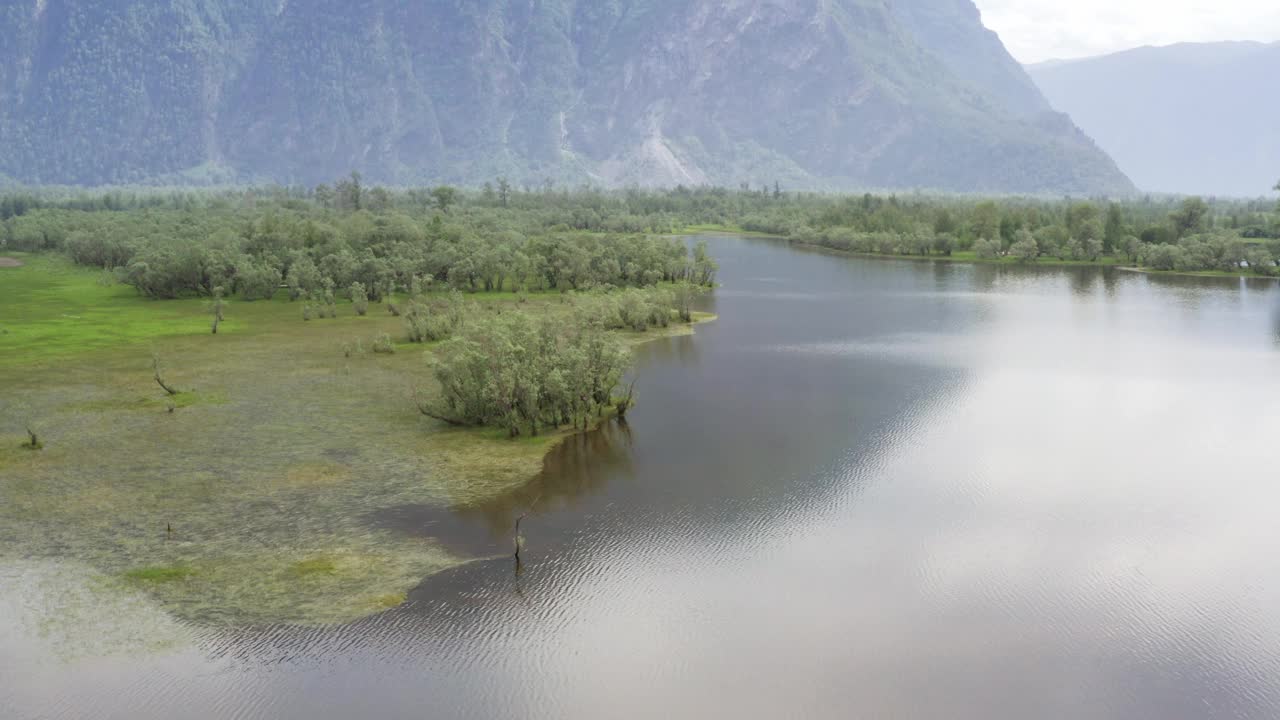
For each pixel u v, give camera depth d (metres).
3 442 72.06
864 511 59.66
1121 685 40.66
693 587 49.03
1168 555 53.66
